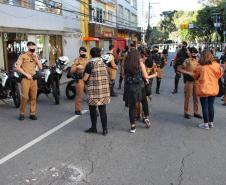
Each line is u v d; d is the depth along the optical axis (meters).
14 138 7.11
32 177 5.02
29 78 8.55
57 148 6.39
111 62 12.55
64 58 11.76
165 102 11.67
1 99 11.02
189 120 8.77
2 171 5.26
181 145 6.57
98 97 7.10
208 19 57.97
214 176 5.05
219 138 7.08
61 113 9.70
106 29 40.38
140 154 6.02
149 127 7.94
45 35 25.91
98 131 7.62
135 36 64.19
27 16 22.16
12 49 21.62
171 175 5.08
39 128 7.94
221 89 7.87
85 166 5.45
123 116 9.27
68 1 29.25
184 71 8.77
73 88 12.17
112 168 5.36
